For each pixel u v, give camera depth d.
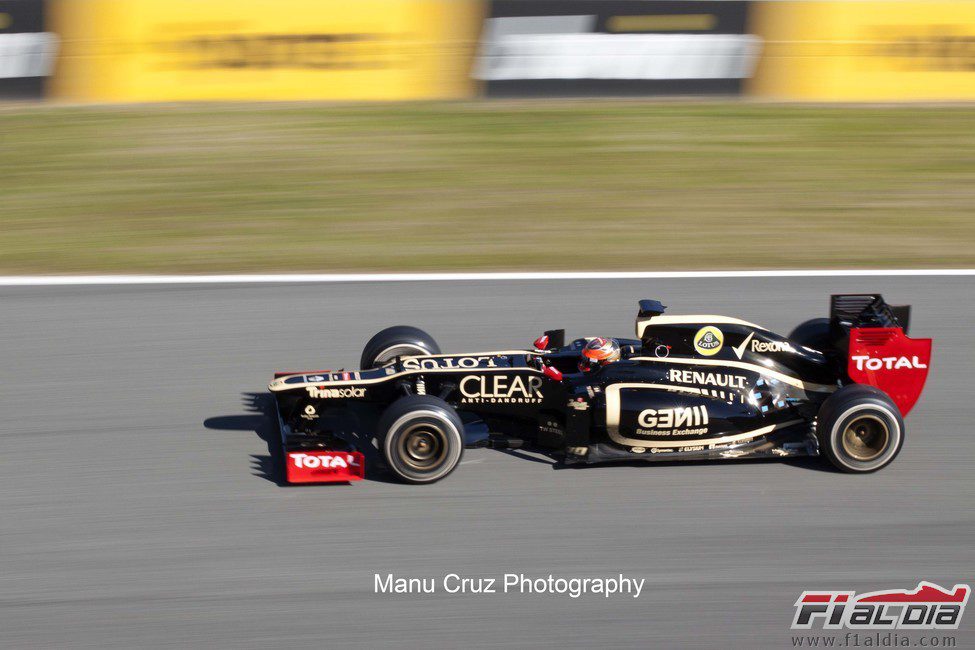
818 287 42.97
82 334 37.41
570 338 37.22
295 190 55.47
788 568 23.58
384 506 25.75
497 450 28.75
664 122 64.19
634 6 63.12
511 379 27.95
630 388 28.00
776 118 64.81
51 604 22.17
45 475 27.27
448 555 23.86
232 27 61.38
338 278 43.84
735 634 21.75
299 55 62.41
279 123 61.69
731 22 63.59
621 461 28.11
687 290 42.47
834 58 63.97
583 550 24.06
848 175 58.50
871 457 27.31
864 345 28.64
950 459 28.48
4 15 60.72
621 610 22.31
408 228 50.78
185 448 28.84
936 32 63.78
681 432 27.89
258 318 39.12
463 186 56.03
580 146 61.09
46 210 52.72
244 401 32.09
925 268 45.81
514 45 63.16
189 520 25.14
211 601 22.36
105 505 25.78
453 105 64.44
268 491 26.48
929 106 65.00
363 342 36.84
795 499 26.23
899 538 24.67
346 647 21.27
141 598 22.41
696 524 25.08
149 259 46.34
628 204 54.12
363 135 61.22
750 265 46.06
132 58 61.53
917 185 57.59
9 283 42.75
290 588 22.77
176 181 56.38
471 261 46.31
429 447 26.53
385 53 62.84
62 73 61.88
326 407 28.62
